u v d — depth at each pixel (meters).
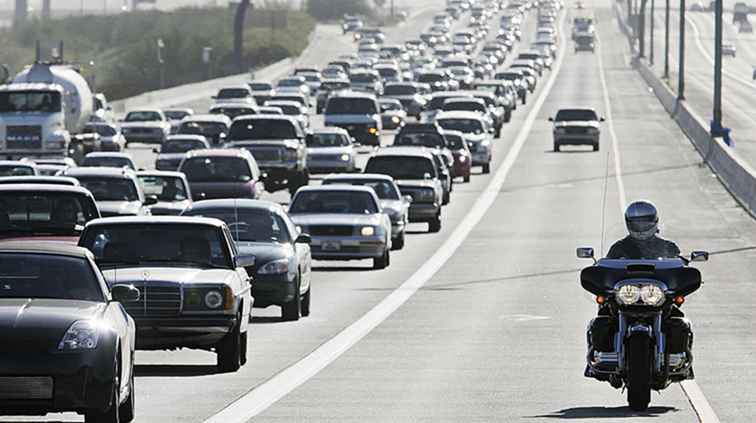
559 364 48.03
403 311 65.75
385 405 38.72
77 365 33.06
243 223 62.91
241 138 133.88
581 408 37.97
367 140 180.12
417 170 112.56
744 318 63.00
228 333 46.09
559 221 117.44
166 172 93.06
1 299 34.91
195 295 45.94
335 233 85.44
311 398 40.16
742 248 97.38
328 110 181.50
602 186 146.50
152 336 45.84
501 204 132.12
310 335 56.84
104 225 49.16
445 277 81.94
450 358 49.69
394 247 98.75
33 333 33.22
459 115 167.12
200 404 39.00
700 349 52.34
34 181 73.56
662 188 143.25
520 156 183.62
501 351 51.66
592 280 37.22
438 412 37.41
